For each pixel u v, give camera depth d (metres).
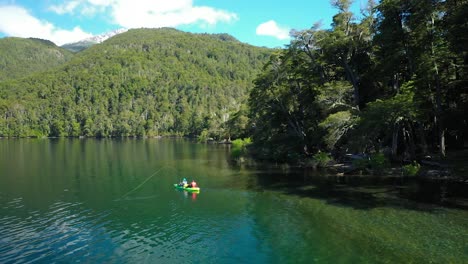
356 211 27.19
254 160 61.97
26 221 27.25
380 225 23.83
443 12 39.00
